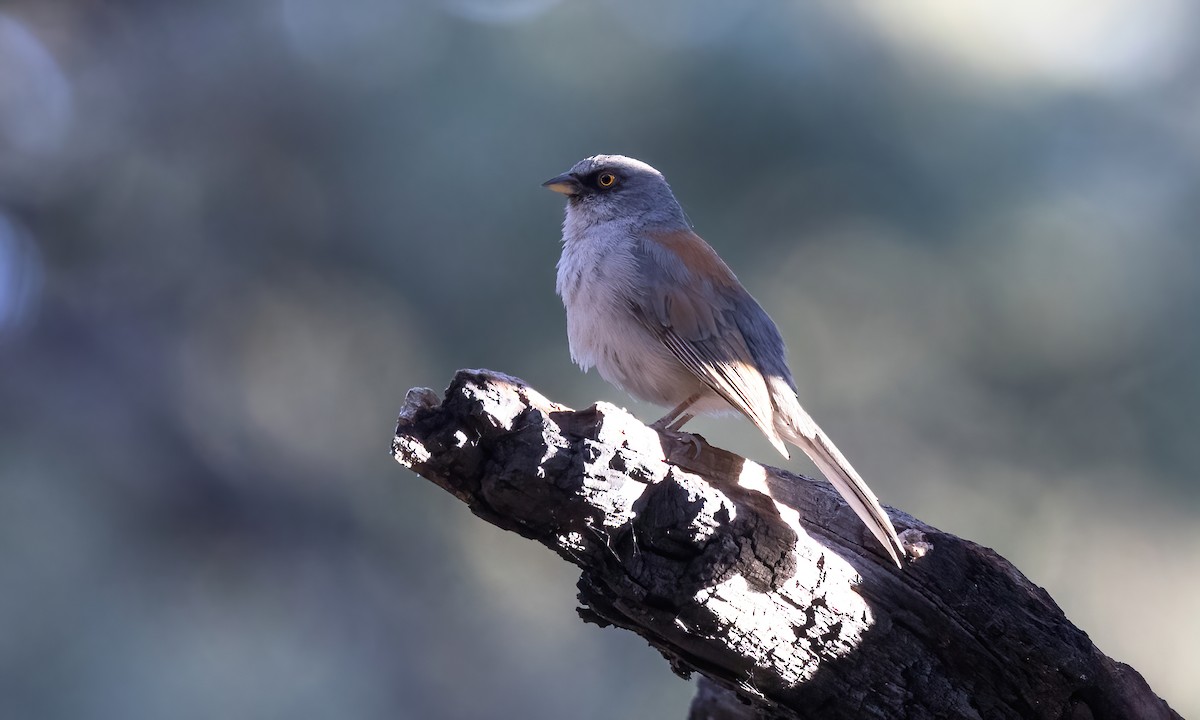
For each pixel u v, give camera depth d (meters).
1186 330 13.88
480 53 14.23
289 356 15.65
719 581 5.54
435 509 15.87
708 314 7.96
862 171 13.80
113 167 15.55
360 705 15.58
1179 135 14.12
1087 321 13.93
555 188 9.08
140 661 15.12
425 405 5.41
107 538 15.42
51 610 14.99
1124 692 6.15
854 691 5.94
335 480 15.84
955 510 14.17
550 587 16.12
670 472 5.39
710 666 5.92
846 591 5.78
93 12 15.68
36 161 15.65
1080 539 14.27
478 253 14.18
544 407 5.41
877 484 14.08
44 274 15.66
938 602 5.93
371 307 14.96
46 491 15.28
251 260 15.37
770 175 13.88
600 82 13.98
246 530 15.82
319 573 15.89
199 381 15.81
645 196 8.93
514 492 5.34
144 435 15.65
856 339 14.12
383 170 14.39
